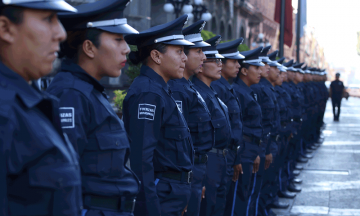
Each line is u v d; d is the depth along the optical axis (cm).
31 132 113
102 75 179
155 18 1914
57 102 125
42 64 118
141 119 221
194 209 286
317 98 1045
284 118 564
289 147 627
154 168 245
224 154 326
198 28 293
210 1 2539
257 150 412
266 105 463
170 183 245
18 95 114
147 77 239
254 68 428
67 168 120
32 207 117
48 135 117
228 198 402
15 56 116
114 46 173
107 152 168
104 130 169
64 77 169
